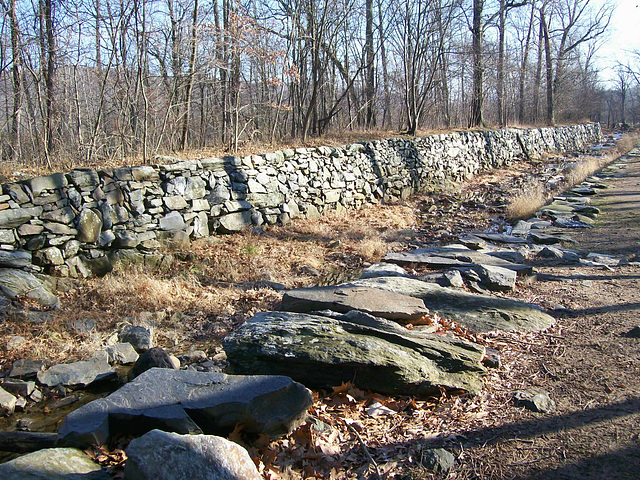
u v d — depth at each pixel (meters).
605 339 4.92
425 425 3.63
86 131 13.70
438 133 18.47
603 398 3.81
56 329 6.06
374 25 19.92
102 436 3.09
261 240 9.99
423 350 4.31
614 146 31.69
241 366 4.27
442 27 18.83
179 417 3.15
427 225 12.39
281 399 3.43
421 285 6.34
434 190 16.25
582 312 5.78
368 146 14.17
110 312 6.67
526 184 17.16
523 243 9.76
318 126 16.11
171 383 3.49
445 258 8.20
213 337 6.19
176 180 9.09
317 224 11.54
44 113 11.22
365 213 13.05
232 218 10.03
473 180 18.50
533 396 3.84
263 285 7.82
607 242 9.33
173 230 8.91
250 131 15.22
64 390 4.97
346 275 8.53
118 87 11.89
